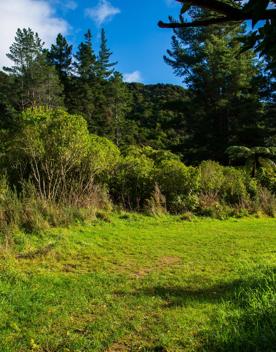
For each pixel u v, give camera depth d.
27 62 43.84
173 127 37.69
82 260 7.74
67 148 12.51
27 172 12.79
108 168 14.49
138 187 14.88
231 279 6.26
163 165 15.77
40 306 5.07
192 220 13.57
